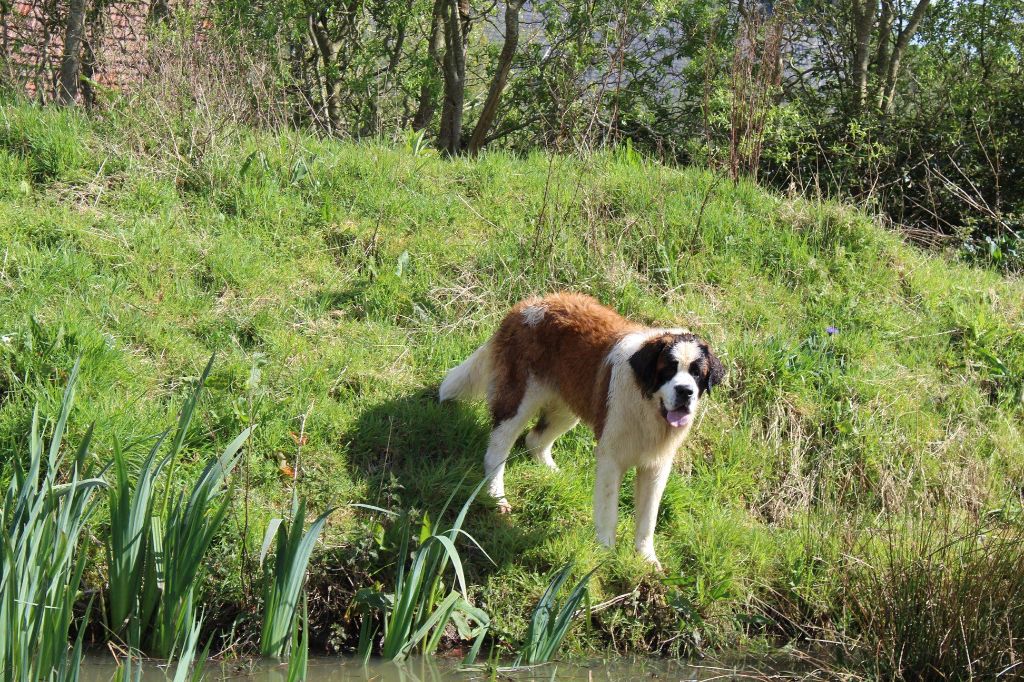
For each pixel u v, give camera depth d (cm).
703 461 607
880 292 784
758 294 754
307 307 665
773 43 973
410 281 704
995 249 911
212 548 457
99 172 745
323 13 1424
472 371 582
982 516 595
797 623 500
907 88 1503
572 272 717
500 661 452
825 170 1140
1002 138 1130
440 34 1484
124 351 577
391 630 431
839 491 610
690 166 992
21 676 349
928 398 683
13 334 550
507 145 1570
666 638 480
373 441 564
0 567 361
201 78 842
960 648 444
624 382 492
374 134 1438
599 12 1334
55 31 1128
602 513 504
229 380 577
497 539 506
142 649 425
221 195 767
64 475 486
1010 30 1429
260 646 428
